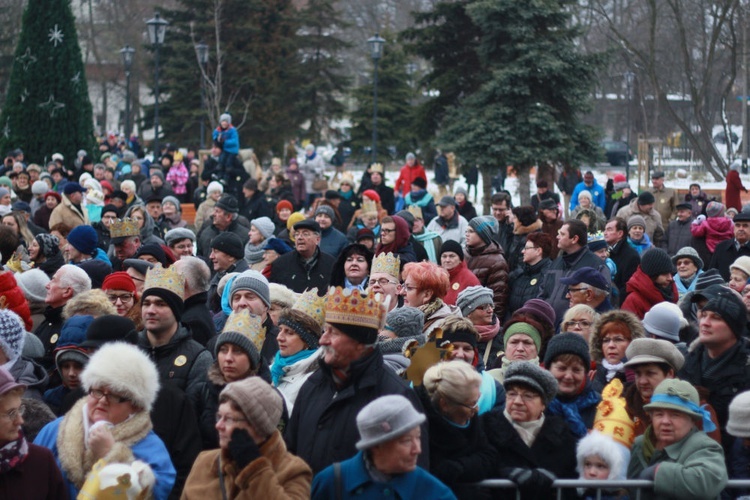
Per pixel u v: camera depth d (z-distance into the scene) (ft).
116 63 346.95
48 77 143.54
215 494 25.88
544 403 30.45
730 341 34.63
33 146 143.54
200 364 33.76
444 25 166.50
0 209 79.41
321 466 27.89
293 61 263.90
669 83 283.38
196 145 250.78
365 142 237.86
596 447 29.58
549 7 150.41
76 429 28.53
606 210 136.26
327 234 70.90
